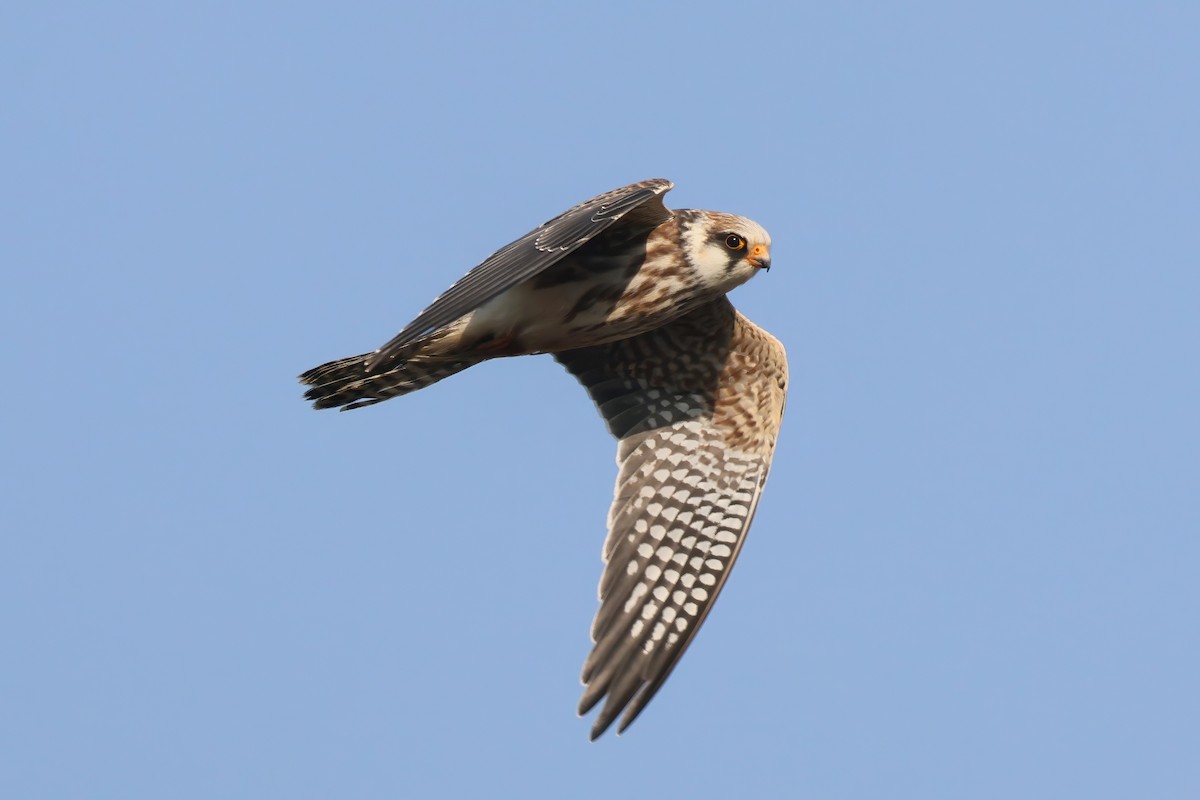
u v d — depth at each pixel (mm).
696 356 15188
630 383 15398
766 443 15273
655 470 15070
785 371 15289
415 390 14820
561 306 13633
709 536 14805
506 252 12258
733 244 13758
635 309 13742
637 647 14016
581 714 13445
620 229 13602
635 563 14547
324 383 14633
